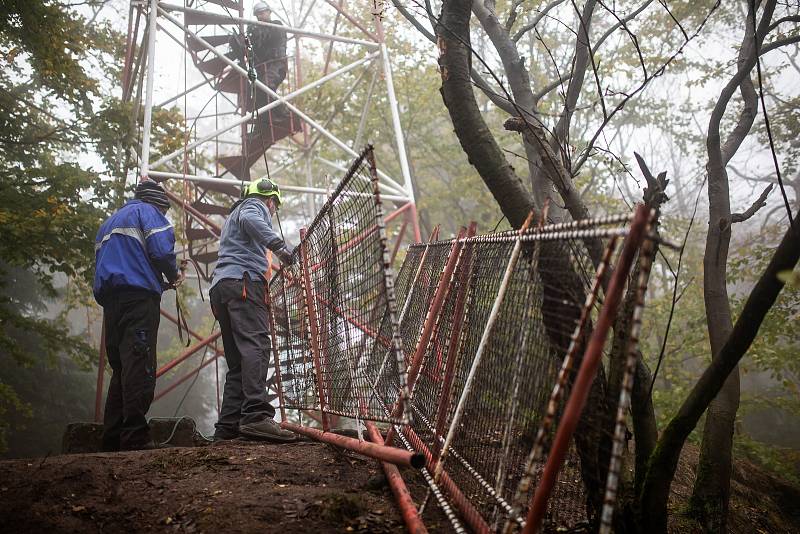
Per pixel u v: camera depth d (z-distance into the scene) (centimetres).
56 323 1442
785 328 879
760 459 874
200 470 327
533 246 240
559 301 220
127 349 424
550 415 186
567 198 324
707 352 1109
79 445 457
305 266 408
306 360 427
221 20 829
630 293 255
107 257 430
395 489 278
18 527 249
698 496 355
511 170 316
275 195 481
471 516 246
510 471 240
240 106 948
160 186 477
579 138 1484
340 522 261
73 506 273
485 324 281
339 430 473
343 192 312
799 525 534
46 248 929
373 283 285
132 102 1019
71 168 978
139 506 275
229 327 468
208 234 925
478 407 277
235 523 256
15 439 1404
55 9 920
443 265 361
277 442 431
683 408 254
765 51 431
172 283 459
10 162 1106
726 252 368
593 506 267
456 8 321
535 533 185
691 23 1191
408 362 396
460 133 318
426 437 335
